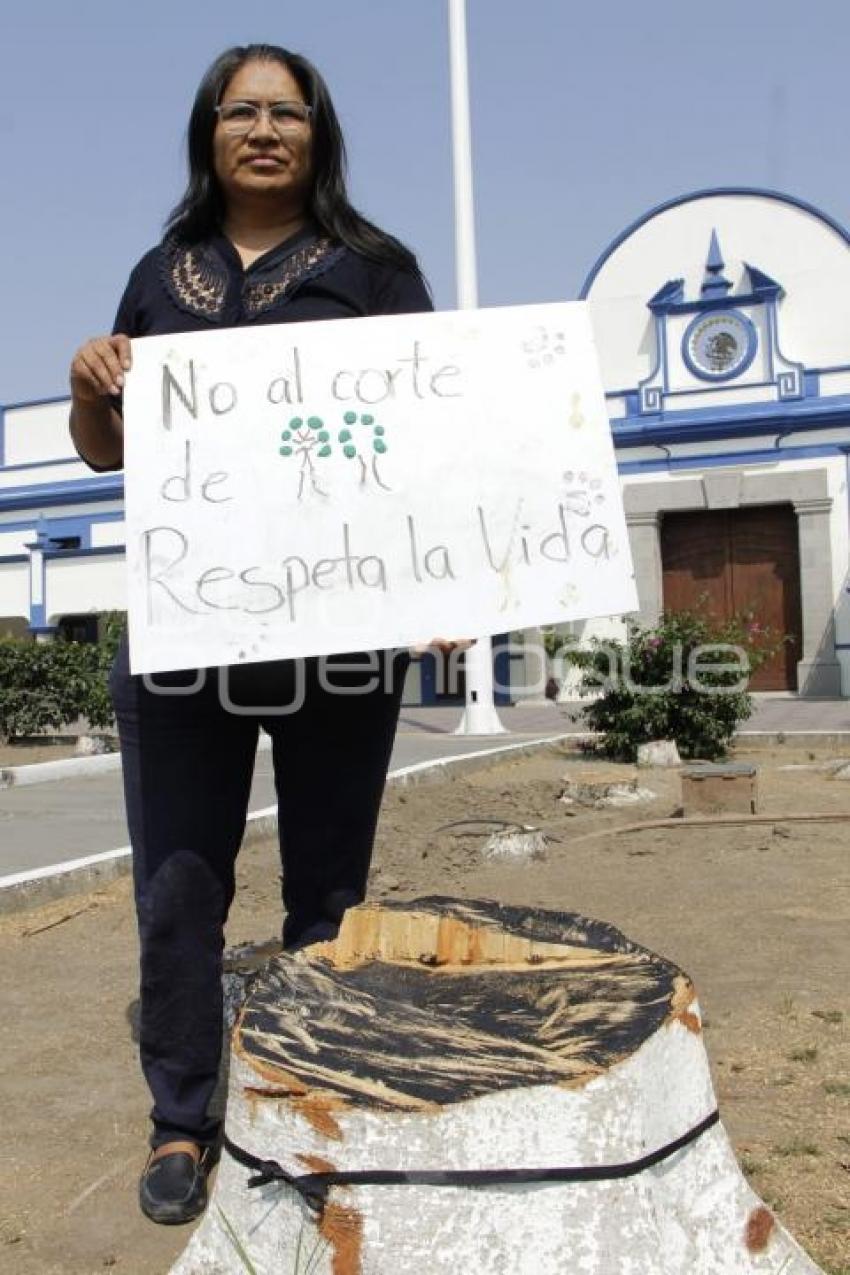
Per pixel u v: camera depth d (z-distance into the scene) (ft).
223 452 8.66
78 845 23.31
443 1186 5.78
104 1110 10.63
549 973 7.25
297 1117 5.95
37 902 18.70
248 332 8.85
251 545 8.53
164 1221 8.39
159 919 8.61
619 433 70.79
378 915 7.81
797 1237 7.90
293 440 8.71
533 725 54.90
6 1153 9.80
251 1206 6.21
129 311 9.53
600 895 18.43
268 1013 6.78
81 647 48.88
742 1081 10.67
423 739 46.37
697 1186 6.40
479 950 7.59
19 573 79.51
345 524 8.61
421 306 9.62
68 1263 8.00
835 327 69.00
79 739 45.29
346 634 8.44
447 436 8.79
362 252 9.30
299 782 9.24
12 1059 12.00
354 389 8.85
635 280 72.13
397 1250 5.77
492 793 29.50
